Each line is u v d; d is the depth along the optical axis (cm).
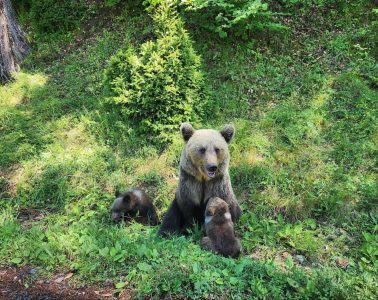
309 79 868
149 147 778
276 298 456
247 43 930
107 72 822
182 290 465
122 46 977
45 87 949
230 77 889
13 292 495
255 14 885
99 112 854
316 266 554
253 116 829
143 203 656
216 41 940
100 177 746
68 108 893
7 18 1034
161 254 519
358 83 852
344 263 555
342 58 919
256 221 630
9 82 987
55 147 797
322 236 609
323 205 657
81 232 584
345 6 1000
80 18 1088
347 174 704
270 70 896
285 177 712
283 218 657
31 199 724
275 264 533
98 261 520
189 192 582
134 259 518
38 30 1099
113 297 473
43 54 1048
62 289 493
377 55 923
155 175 742
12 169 774
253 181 719
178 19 844
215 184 575
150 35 980
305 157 743
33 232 592
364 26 980
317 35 967
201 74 800
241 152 762
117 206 647
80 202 702
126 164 763
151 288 467
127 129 801
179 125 776
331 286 474
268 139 780
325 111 813
